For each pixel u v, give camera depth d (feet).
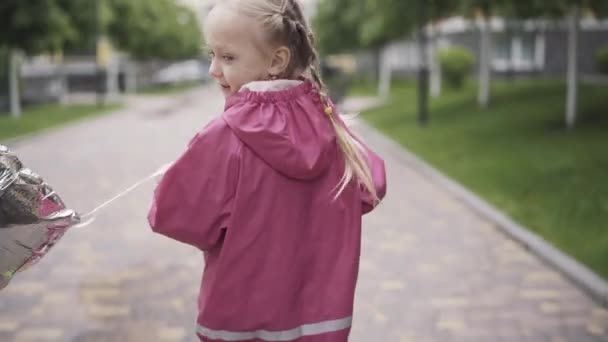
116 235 19.30
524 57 81.87
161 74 146.92
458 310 13.43
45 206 5.06
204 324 5.16
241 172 4.95
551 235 18.25
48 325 12.54
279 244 5.05
